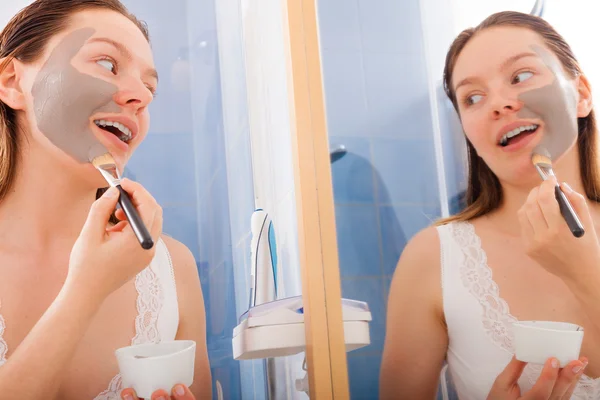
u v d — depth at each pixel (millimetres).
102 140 968
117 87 986
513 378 1033
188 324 980
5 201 923
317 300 1018
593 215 1122
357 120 1099
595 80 1159
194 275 997
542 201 1100
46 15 963
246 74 1086
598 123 1146
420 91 1126
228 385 992
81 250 923
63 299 909
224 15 1090
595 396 1043
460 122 1124
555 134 1132
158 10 1040
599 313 1068
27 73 948
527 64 1146
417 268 1070
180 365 883
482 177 1111
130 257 935
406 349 1047
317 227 1041
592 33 1176
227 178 1043
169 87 1032
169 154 1014
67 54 963
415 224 1085
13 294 900
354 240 1062
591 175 1132
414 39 1140
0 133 931
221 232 1024
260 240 1042
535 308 1064
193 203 1017
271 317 1007
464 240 1084
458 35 1148
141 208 943
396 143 1104
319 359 997
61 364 894
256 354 1009
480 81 1137
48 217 931
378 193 1082
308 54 1094
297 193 1055
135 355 907
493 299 1067
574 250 1088
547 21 1169
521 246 1089
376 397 1029
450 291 1068
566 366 1005
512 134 1124
